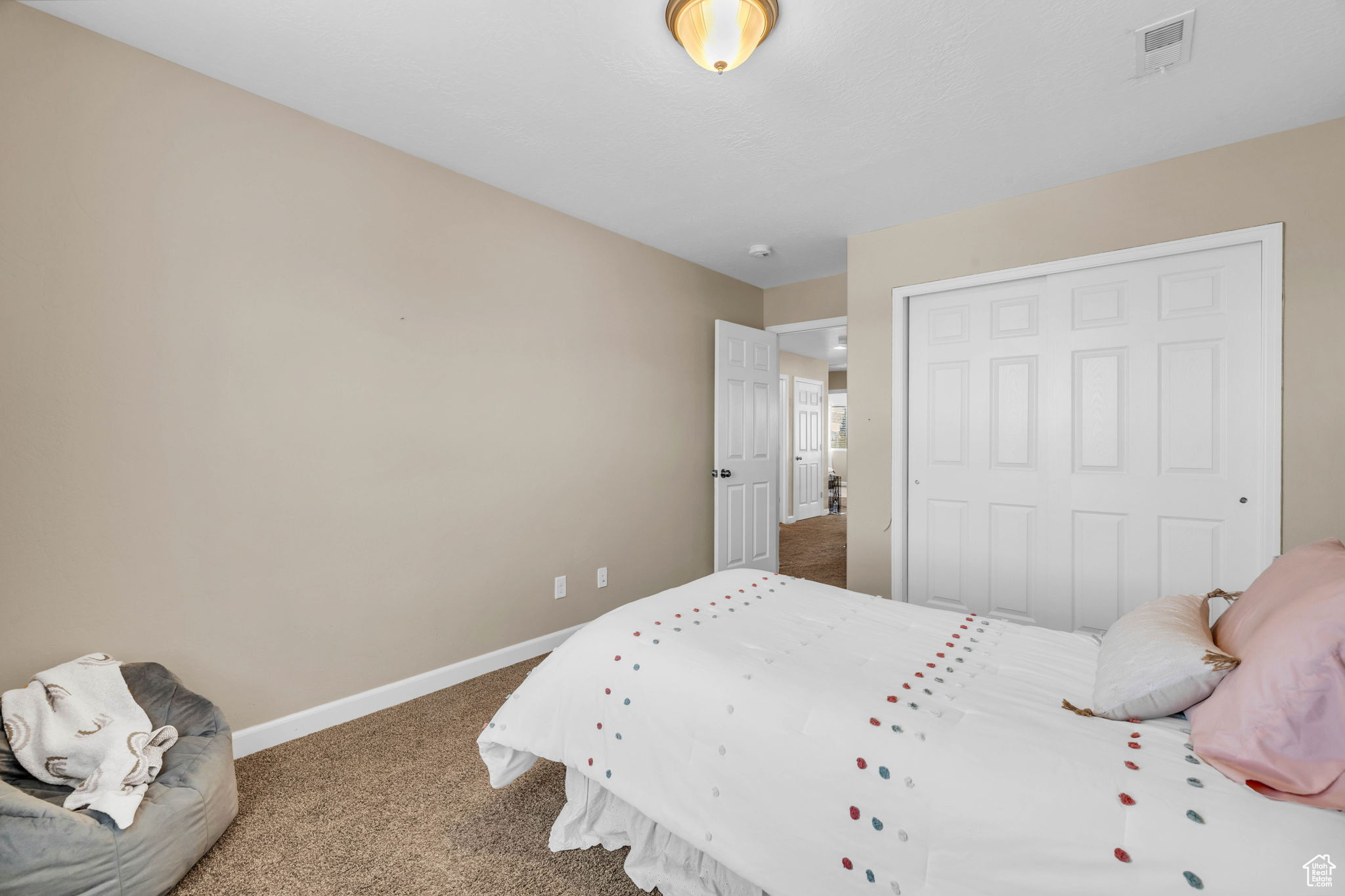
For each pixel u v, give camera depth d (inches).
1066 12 65.2
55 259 66.1
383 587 95.0
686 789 51.4
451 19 66.2
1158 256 101.3
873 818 42.3
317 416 87.3
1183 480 101.0
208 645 77.3
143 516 72.1
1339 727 34.2
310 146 86.4
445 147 96.0
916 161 100.6
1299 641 36.1
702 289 160.9
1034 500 116.1
